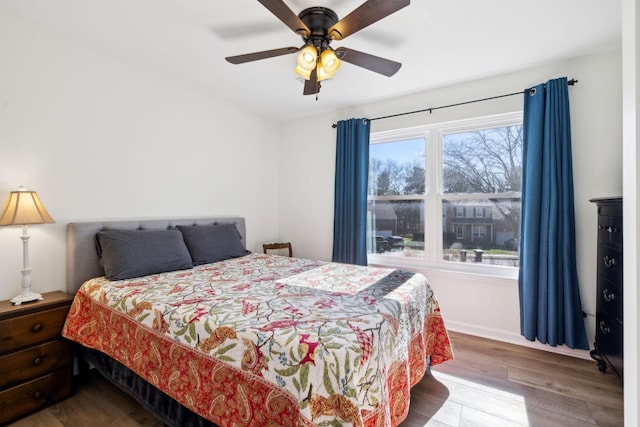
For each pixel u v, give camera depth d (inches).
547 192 91.0
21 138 74.6
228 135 129.6
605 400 70.1
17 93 73.9
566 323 88.8
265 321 49.7
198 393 49.1
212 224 119.1
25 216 68.0
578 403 69.2
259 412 42.2
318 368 39.4
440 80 107.4
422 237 123.0
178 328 53.4
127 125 95.8
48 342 69.8
